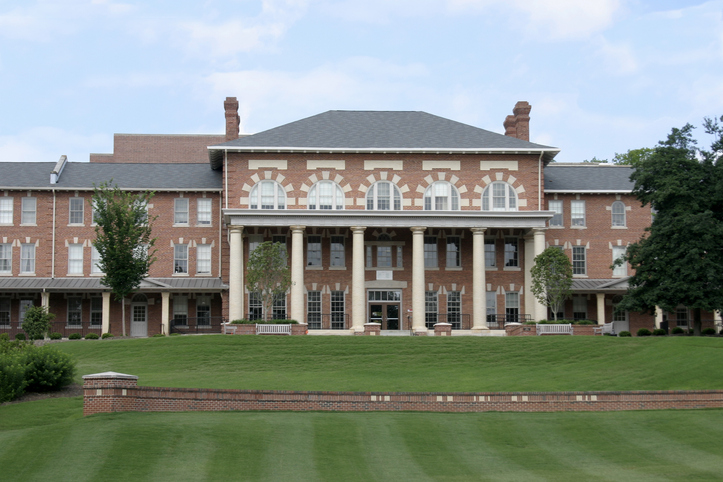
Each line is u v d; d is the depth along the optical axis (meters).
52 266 60.97
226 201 58.59
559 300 54.00
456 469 21.98
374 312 60.62
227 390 28.25
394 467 21.97
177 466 21.09
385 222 57.72
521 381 36.31
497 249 61.59
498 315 61.06
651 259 51.25
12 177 62.16
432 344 45.06
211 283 60.44
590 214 63.72
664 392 29.75
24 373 30.66
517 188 59.69
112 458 21.36
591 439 25.34
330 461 22.22
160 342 45.88
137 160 93.19
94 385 26.33
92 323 60.50
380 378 37.50
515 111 67.88
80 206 61.78
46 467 20.66
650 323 62.16
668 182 49.78
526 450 24.08
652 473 21.78
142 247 55.38
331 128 61.91
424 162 59.56
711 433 26.02
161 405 27.27
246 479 20.38
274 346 44.59
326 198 58.94
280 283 53.69
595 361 40.56
